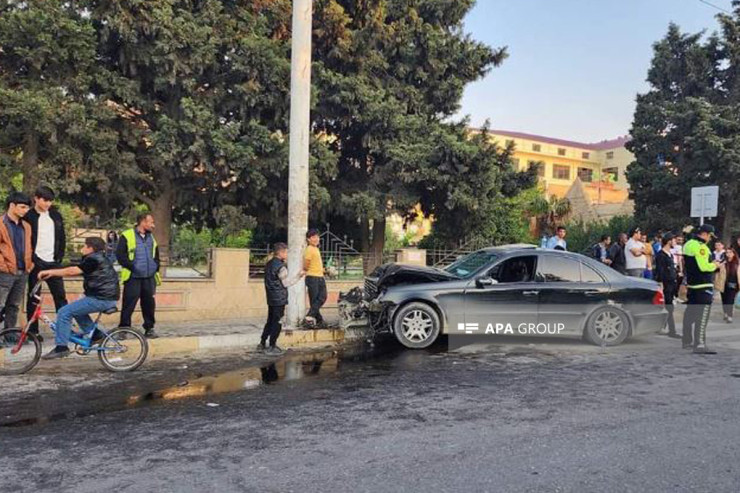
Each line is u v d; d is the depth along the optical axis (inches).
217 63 480.1
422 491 142.3
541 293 341.4
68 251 425.7
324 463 159.0
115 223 490.3
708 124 727.1
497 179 573.6
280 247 316.5
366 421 196.4
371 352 323.9
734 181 738.2
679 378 261.0
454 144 516.4
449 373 270.1
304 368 281.9
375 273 406.3
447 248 642.8
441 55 586.9
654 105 823.1
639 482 149.2
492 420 198.2
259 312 437.7
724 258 448.5
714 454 168.7
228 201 526.3
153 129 495.2
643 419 200.4
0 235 269.7
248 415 202.8
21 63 413.4
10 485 143.3
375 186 576.7
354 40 538.9
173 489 141.7
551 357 308.2
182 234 634.2
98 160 437.4
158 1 437.4
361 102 524.7
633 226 856.9
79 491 140.3
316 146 514.3
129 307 306.2
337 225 665.0
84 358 293.9
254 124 467.2
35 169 415.5
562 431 187.2
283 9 507.5
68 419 197.5
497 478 150.3
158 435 181.2
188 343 328.5
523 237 916.0
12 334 265.9
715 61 831.1
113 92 456.4
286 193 514.9
